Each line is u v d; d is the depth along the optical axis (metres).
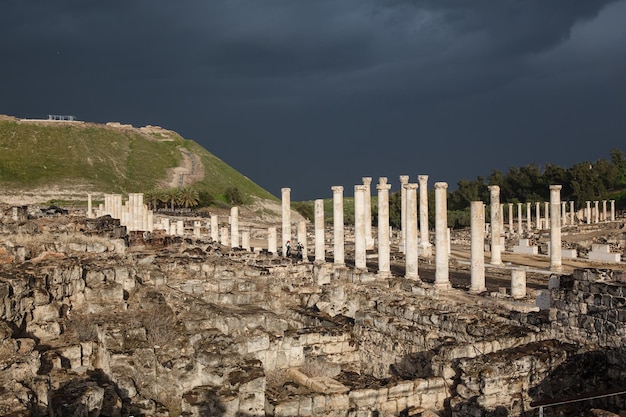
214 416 17.98
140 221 84.19
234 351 20.88
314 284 37.03
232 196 158.00
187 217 120.44
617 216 125.56
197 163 190.00
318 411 19.08
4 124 176.12
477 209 41.00
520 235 92.12
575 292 23.42
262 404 18.75
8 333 20.50
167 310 26.61
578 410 20.52
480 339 22.94
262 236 97.75
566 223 115.62
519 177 144.50
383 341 25.23
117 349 21.36
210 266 37.78
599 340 22.47
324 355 25.16
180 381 19.84
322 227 54.59
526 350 21.89
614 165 153.38
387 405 20.22
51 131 179.88
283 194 61.94
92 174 160.25
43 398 16.64
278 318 25.33
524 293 37.50
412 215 45.97
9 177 147.75
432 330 25.52
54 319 24.36
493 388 19.97
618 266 59.31
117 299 27.59
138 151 187.62
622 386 20.39
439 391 21.03
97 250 38.28
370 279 37.59
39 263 28.45
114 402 18.69
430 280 48.16
